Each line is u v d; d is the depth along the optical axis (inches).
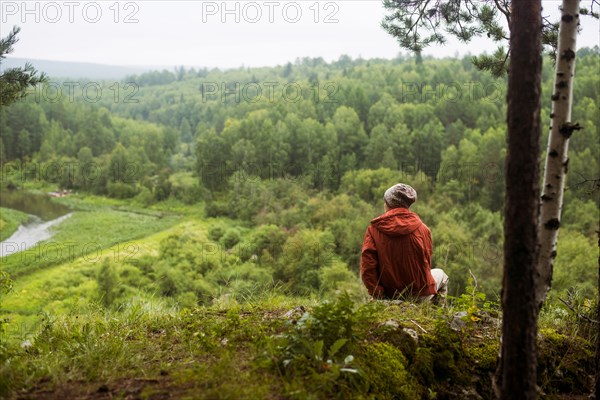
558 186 128.0
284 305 173.2
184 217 3774.6
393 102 5172.2
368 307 125.8
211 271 1877.5
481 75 4909.0
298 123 4429.1
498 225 2733.8
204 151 4461.1
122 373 116.2
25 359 127.1
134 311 172.2
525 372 98.3
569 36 130.6
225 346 128.0
